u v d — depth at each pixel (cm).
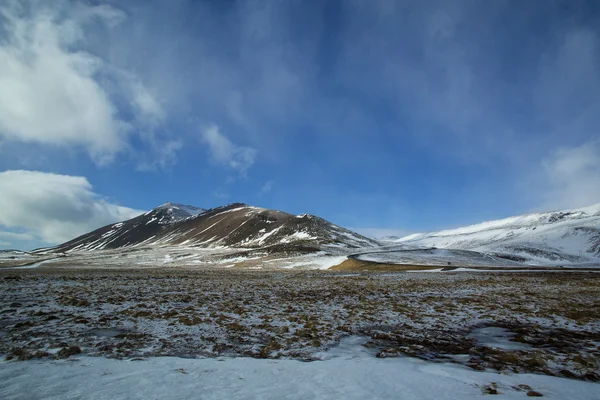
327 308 2008
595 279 4653
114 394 687
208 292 2672
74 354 1000
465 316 1817
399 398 708
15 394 675
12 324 1366
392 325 1574
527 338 1362
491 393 755
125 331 1305
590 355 1116
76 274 4909
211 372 860
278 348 1157
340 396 709
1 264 12600
